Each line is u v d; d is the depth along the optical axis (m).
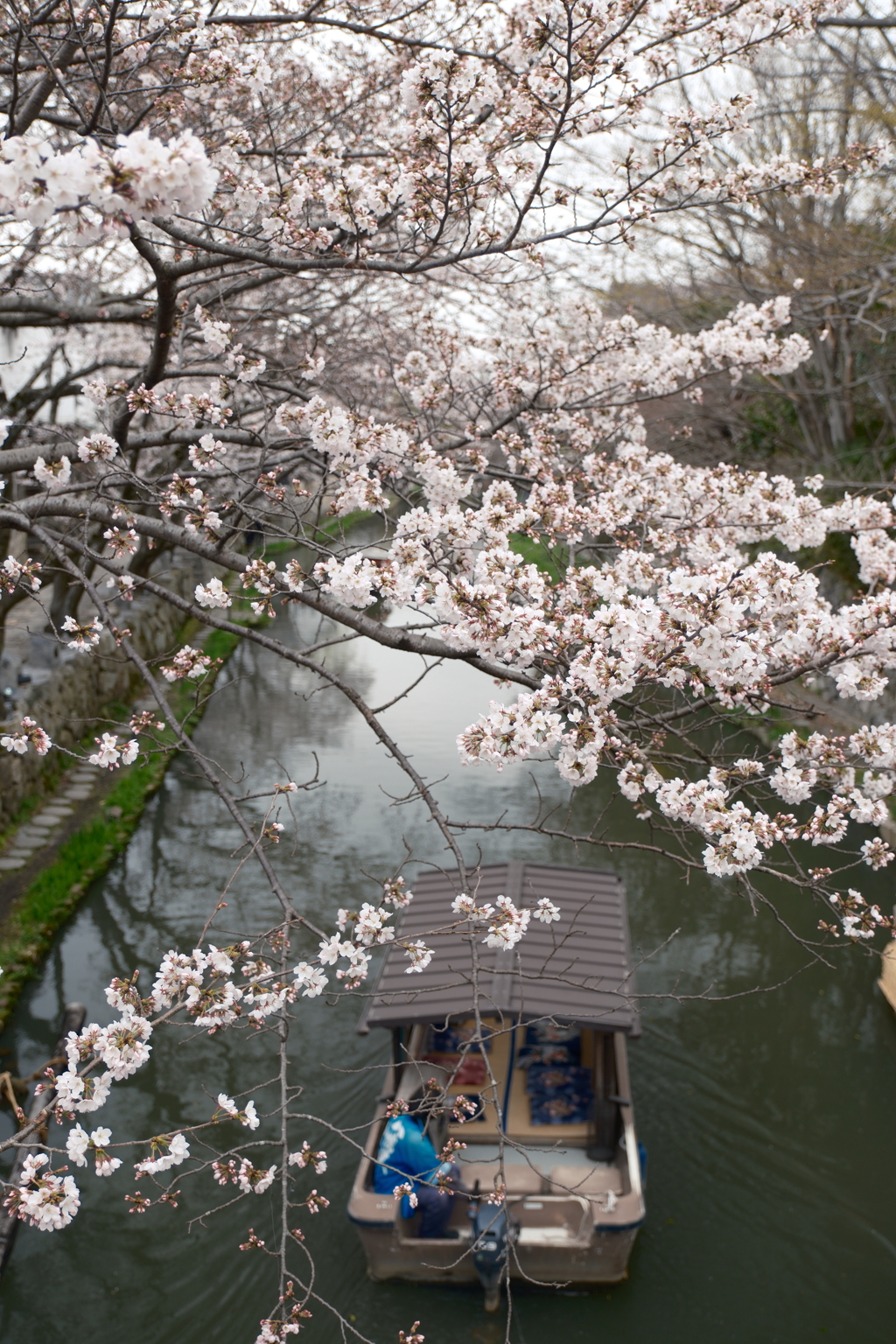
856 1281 7.19
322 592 3.99
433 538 3.85
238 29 6.13
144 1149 8.34
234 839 14.05
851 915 4.02
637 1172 7.11
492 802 15.16
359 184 4.80
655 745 4.02
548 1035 8.68
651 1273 7.19
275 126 7.76
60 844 13.09
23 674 15.74
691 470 6.95
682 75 5.38
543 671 3.75
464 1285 7.06
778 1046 9.75
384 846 13.66
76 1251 7.43
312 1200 3.76
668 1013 10.23
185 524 4.28
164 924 11.75
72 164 2.59
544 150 5.45
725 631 3.43
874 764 3.96
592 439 8.00
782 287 13.36
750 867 3.64
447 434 6.86
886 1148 8.45
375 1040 9.70
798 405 19.00
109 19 4.05
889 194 13.91
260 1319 6.86
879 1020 10.17
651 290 16.81
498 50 5.59
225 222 5.76
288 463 5.18
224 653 23.33
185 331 6.55
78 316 5.83
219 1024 3.59
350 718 19.52
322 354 9.27
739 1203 7.86
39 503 4.47
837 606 17.47
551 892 8.84
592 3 4.62
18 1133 3.16
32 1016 9.91
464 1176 7.30
